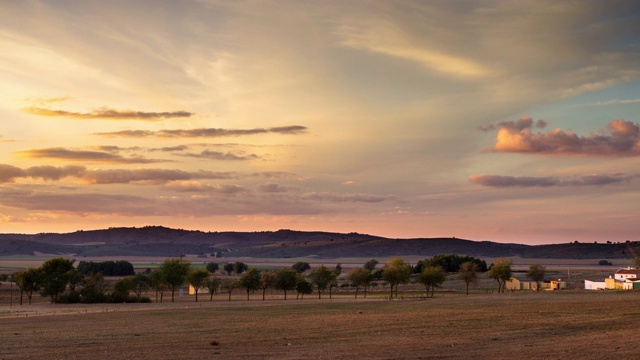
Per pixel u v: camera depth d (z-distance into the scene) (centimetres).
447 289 18188
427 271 14550
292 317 8088
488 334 5147
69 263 15412
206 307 11288
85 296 14388
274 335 5597
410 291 17488
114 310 10894
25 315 9862
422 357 3862
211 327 6738
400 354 4022
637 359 3491
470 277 17175
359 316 7894
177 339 5412
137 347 4812
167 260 15225
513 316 6900
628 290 12744
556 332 5147
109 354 4394
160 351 4494
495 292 15338
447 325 6125
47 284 14150
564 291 13538
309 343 4844
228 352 4341
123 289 14588
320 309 9788
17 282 13925
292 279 15050
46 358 4241
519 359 3647
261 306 11162
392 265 15362
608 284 16075
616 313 6781
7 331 6750
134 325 7325
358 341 4916
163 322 7725
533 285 17212
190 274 14938
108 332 6391
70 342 5356
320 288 15462
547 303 9000
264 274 16012
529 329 5441
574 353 3800
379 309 9369
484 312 7731
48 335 6128
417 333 5441
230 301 13788
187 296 17100
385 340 4934
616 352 3775
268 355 4131
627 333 4819
